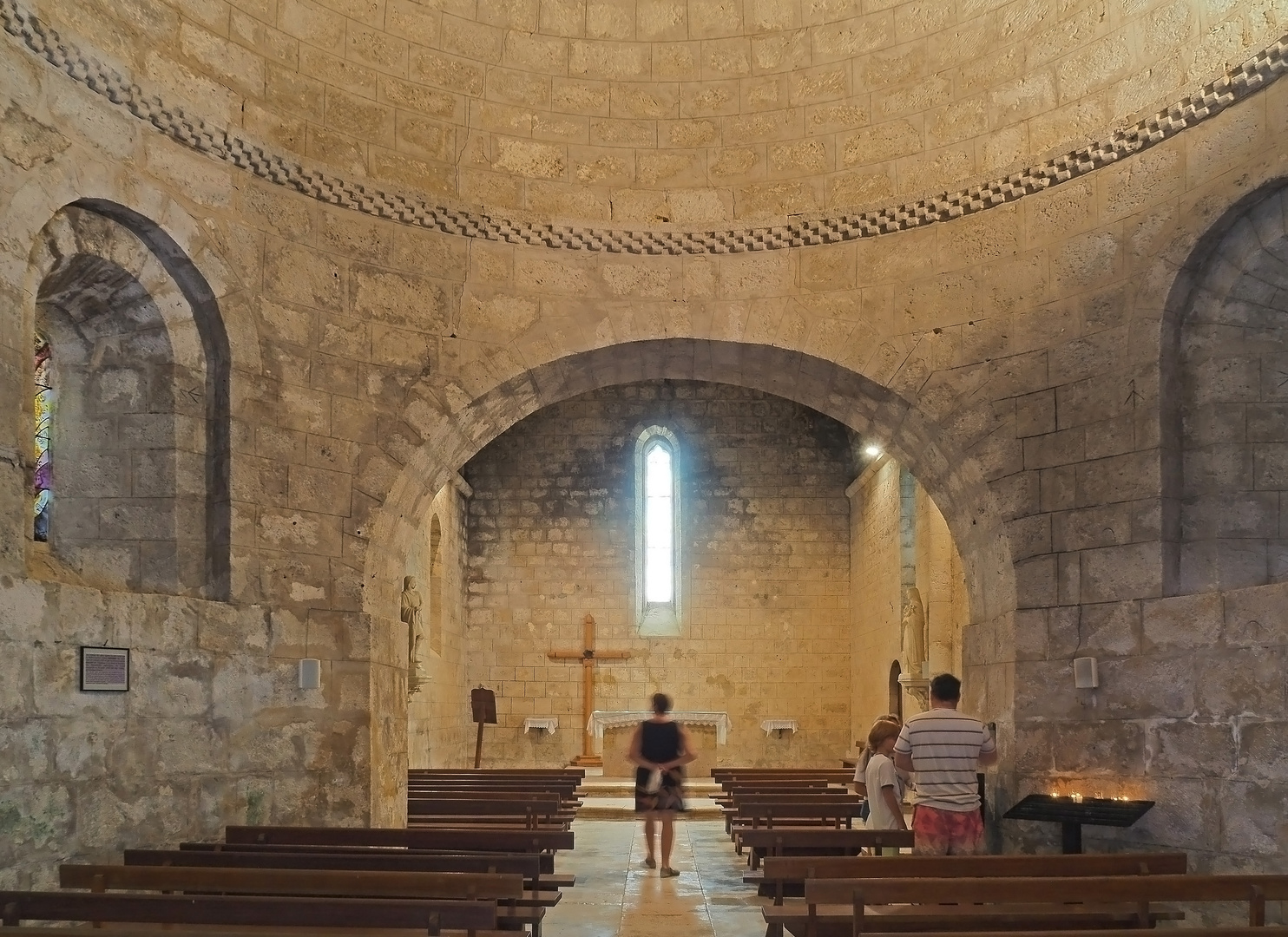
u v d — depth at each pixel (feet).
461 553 75.41
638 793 33.50
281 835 23.77
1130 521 27.89
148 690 25.12
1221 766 24.86
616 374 36.14
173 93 27.20
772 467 78.13
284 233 30.09
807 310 33.27
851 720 75.36
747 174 34.42
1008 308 31.09
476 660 76.43
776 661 76.33
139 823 24.57
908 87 33.40
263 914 15.65
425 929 15.71
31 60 23.66
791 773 49.57
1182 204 27.55
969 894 16.35
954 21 32.89
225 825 26.53
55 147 24.17
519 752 75.51
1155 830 26.13
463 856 19.95
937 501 35.06
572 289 33.58
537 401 35.58
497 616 76.79
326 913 15.58
